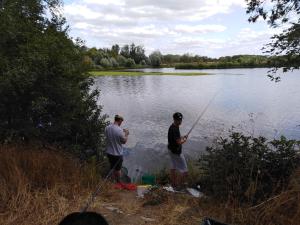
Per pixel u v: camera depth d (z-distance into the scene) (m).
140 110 28.47
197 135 17.75
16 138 8.09
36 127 8.84
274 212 4.85
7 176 5.44
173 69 135.00
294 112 24.92
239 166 5.59
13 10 9.44
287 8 7.95
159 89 47.66
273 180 5.37
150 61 157.75
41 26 10.82
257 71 100.50
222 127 20.00
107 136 8.78
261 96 35.75
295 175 5.23
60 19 11.57
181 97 37.47
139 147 14.29
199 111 27.25
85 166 7.04
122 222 4.97
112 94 41.41
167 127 21.45
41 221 4.59
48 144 8.58
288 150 5.69
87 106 11.02
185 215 5.24
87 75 11.38
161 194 6.01
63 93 9.09
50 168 6.00
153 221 5.04
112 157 8.69
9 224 4.48
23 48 8.81
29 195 5.05
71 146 9.77
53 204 5.08
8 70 8.19
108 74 88.56
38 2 10.73
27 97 8.62
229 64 136.50
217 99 34.75
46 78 8.69
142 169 10.95
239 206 5.22
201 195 5.96
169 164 11.60
